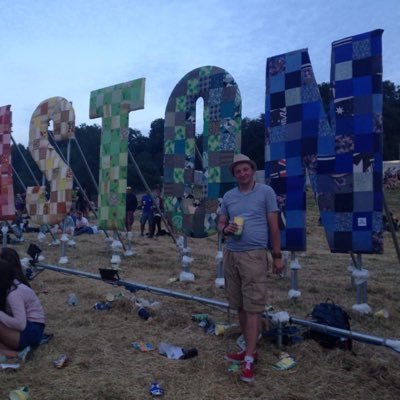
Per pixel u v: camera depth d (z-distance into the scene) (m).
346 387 3.70
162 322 5.34
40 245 12.85
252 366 3.81
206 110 7.56
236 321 5.38
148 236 15.81
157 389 3.60
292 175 6.48
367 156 5.81
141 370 4.01
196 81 7.74
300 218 6.42
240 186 4.24
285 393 3.60
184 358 4.27
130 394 3.57
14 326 4.16
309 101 6.36
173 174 8.00
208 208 7.46
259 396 3.55
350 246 5.93
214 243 14.37
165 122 8.11
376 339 4.07
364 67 5.82
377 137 5.75
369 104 5.79
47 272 8.39
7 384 3.72
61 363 4.06
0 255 4.61
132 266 9.41
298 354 4.29
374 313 5.86
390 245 14.08
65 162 10.49
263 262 4.00
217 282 7.36
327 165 6.12
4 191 10.86
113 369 4.03
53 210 9.87
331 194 6.08
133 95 9.05
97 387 3.67
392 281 8.17
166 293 5.79
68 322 5.37
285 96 6.59
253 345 3.90
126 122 9.15
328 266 9.70
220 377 3.87
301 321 4.52
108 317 5.55
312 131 6.29
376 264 10.26
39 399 3.48
